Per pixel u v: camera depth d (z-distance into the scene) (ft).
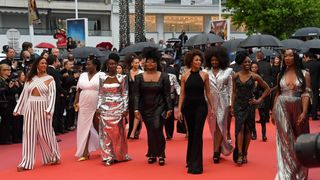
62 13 148.36
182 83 24.70
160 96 26.89
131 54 35.37
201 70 25.44
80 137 28.63
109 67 27.76
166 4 150.20
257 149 30.71
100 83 27.73
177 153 30.17
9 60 37.63
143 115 27.07
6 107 34.91
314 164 5.96
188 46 55.26
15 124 35.63
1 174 25.43
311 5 87.20
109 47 79.82
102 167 26.53
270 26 88.89
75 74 41.06
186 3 151.94
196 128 24.38
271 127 39.93
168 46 74.02
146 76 26.89
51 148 27.22
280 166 20.26
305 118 20.99
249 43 50.39
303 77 21.15
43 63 26.94
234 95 26.11
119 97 27.58
